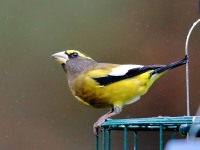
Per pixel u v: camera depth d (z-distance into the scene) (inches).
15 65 649.0
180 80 583.2
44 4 663.8
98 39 640.4
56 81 646.5
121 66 401.4
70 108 637.9
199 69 588.7
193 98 581.6
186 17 621.3
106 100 397.7
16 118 633.0
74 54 413.7
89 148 629.0
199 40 604.7
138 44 621.3
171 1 626.5
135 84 395.2
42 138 627.5
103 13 647.8
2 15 659.4
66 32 650.8
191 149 220.1
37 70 647.8
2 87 642.2
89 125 634.2
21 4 662.5
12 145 627.2
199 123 297.9
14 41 653.9
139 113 588.4
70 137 631.2
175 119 320.2
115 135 624.7
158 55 609.0
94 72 399.5
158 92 585.3
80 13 652.7
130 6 641.0
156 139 625.6
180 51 605.9
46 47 652.1
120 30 634.8
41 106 639.1
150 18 629.9
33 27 657.6
